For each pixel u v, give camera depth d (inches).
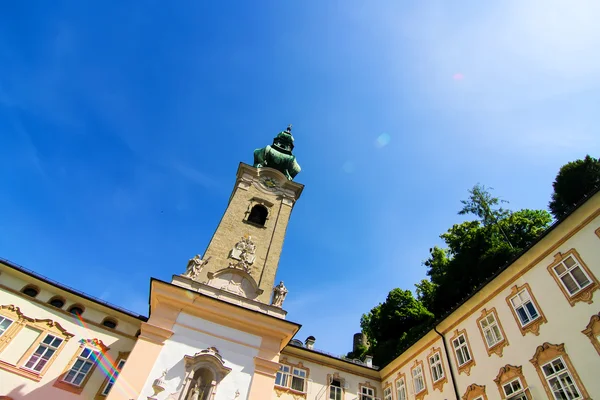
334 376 1165.7
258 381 823.7
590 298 626.5
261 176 1375.5
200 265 1007.0
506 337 776.3
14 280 930.1
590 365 590.9
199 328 869.8
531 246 761.6
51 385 856.9
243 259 1073.5
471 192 2055.9
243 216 1200.8
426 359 1023.6
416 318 1768.0
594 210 665.0
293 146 1690.5
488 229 1723.7
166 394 746.2
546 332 687.7
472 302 904.3
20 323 888.3
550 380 650.8
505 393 729.6
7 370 827.4
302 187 1391.5
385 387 1186.0
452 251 1946.4
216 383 794.2
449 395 884.0
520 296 775.7
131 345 987.9
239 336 888.9
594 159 1451.8
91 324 977.5
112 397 713.6
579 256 669.3
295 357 1155.9
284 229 1218.6
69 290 977.5
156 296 887.1
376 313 1983.3
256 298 1001.5
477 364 829.8
